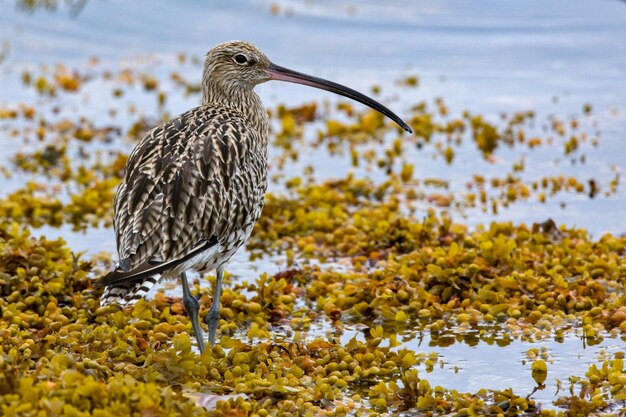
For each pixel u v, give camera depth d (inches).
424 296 501.4
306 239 600.4
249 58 506.6
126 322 463.5
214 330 446.3
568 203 675.4
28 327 454.9
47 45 1093.8
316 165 776.9
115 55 1080.2
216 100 511.8
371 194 704.4
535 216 652.1
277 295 512.4
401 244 581.0
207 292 519.8
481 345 463.8
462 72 1017.5
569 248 557.3
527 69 1021.8
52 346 422.0
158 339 452.1
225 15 1167.6
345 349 438.3
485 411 386.6
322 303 506.0
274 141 836.6
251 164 451.2
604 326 478.0
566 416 381.1
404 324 489.4
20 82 990.4
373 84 982.4
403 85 979.9
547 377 426.9
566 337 469.4
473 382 424.2
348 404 394.0
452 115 895.7
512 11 1180.5
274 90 1003.3
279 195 665.6
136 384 364.5
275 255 591.8
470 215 656.4
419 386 402.0
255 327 458.0
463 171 755.4
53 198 693.3
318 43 1089.4
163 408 348.5
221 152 435.8
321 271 546.9
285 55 1051.3
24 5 1171.3
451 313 495.2
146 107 928.3
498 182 716.7
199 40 1113.4
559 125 845.2
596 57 1048.8
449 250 529.0
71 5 1173.1
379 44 1093.1
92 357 398.3
